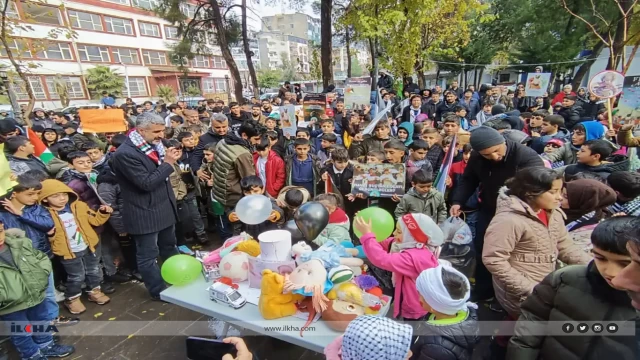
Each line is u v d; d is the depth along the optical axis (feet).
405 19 27.94
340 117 23.26
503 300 6.50
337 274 6.08
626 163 9.50
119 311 10.20
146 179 9.04
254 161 14.08
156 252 10.25
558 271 4.42
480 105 31.14
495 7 72.38
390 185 11.08
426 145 12.44
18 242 7.50
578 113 22.72
